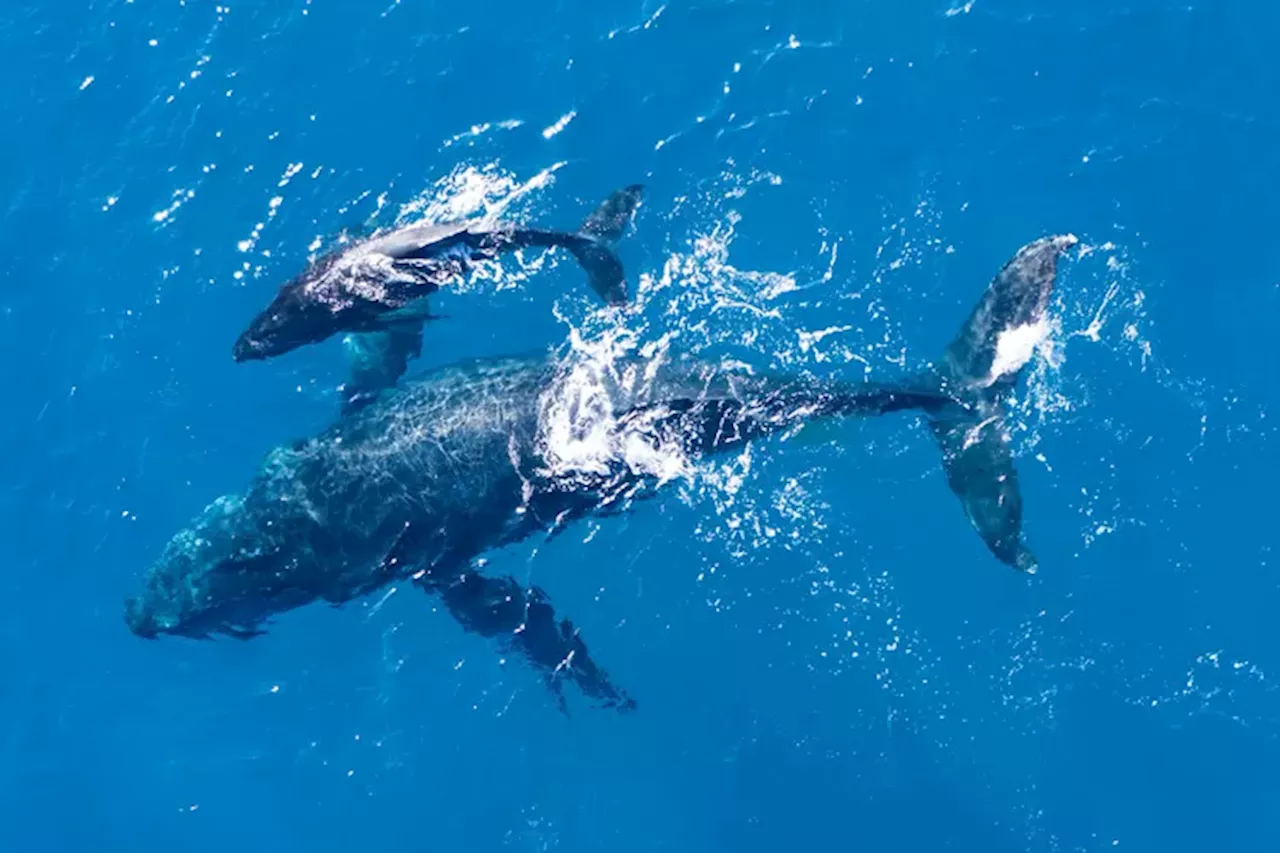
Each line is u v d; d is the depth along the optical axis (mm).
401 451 30719
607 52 35844
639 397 30969
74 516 32531
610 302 32438
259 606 31125
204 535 31016
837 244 33594
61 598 32000
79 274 34594
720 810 29969
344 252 31578
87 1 37406
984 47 35469
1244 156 34188
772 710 30531
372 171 34906
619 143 34906
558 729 30531
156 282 34375
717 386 31047
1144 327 32656
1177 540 31172
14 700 31188
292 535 30688
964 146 34531
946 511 31594
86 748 30828
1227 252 33344
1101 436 31812
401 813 30078
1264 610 30609
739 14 36156
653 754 30344
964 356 31406
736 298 33094
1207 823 29312
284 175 35031
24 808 30328
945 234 33688
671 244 33719
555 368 31625
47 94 36469
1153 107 34719
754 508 31750
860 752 30219
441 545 31062
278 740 30719
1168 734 29906
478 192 34469
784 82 35375
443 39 36250
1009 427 31688
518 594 31562
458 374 31672
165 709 31125
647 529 31703
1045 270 30938
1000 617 30875
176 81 36281
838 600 31172
